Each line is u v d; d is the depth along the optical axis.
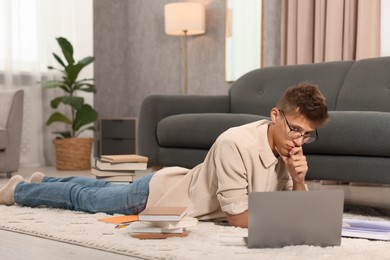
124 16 6.82
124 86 6.83
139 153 3.88
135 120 6.09
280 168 2.10
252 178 2.03
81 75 6.34
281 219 1.73
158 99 3.87
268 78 4.10
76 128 5.92
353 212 2.84
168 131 3.59
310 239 1.76
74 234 2.01
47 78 6.07
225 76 5.93
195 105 4.04
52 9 6.10
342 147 2.72
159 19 6.53
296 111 1.89
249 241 1.73
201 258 1.60
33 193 2.63
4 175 5.15
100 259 1.67
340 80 3.76
